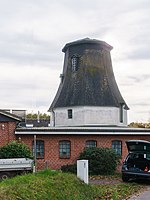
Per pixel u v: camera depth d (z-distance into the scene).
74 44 42.09
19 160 21.02
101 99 38.47
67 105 38.50
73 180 14.21
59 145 28.89
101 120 37.84
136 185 19.91
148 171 20.75
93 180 22.42
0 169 20.50
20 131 27.83
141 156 21.47
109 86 40.25
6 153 23.44
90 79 40.06
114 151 27.47
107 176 24.97
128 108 42.22
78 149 29.17
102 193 15.28
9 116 27.61
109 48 44.50
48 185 11.77
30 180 11.75
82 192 13.60
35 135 26.88
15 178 12.03
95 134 29.64
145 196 15.52
